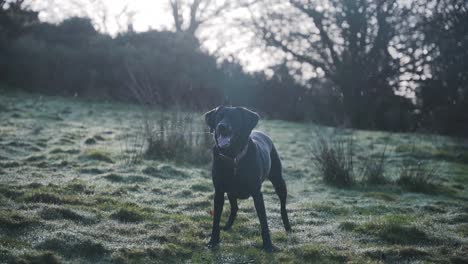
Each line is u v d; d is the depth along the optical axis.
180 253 6.12
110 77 24.95
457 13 27.00
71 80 24.56
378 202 9.62
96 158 11.55
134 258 5.83
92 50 25.62
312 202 9.25
